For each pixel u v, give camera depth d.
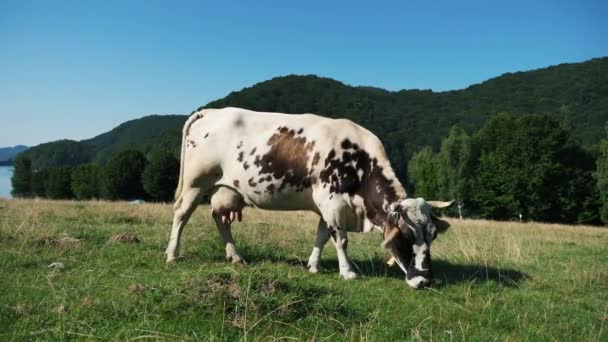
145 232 10.85
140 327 4.62
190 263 7.86
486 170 53.91
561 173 49.41
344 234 7.84
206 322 4.82
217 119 8.49
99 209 15.83
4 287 5.80
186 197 8.48
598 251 12.39
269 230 11.99
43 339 4.39
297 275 7.25
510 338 5.15
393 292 6.77
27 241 8.23
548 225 29.58
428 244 6.88
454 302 6.44
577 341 5.28
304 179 7.93
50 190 80.94
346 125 8.09
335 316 5.34
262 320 4.89
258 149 8.09
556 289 7.61
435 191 70.75
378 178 7.64
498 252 10.61
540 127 50.81
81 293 5.62
